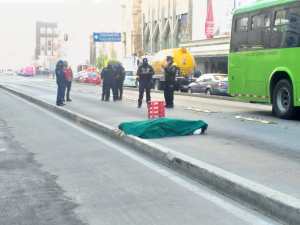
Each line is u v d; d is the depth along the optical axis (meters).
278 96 17.39
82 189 7.53
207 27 53.75
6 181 8.14
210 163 8.77
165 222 5.87
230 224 5.74
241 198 6.72
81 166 9.31
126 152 10.77
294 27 16.42
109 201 6.83
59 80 23.50
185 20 65.12
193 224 5.77
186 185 7.66
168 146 10.74
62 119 18.25
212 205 6.54
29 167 9.31
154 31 76.44
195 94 35.41
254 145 10.99
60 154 10.69
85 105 24.03
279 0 17.19
